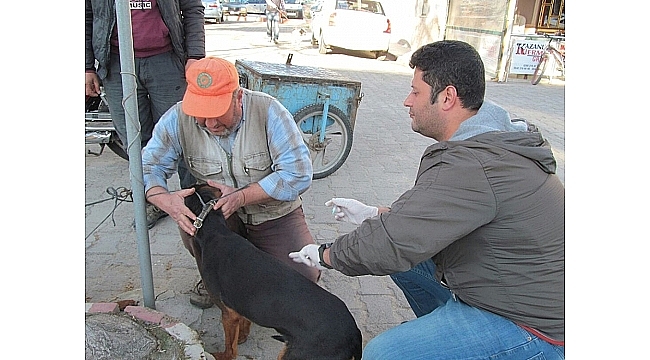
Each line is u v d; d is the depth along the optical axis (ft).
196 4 12.94
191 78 8.04
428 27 50.42
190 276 11.25
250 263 7.95
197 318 9.70
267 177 9.07
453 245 6.50
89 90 12.66
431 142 23.02
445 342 6.45
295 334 7.37
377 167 19.38
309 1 97.96
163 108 12.92
